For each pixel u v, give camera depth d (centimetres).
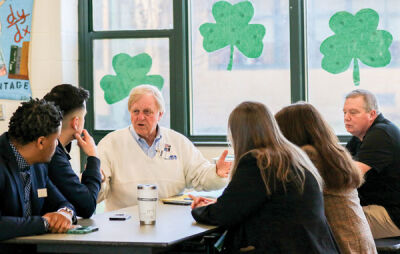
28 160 283
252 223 273
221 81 595
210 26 595
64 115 339
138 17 609
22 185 285
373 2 561
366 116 425
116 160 395
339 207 321
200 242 323
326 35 572
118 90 615
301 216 270
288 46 577
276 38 580
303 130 319
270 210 272
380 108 564
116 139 401
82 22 616
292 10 571
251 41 587
